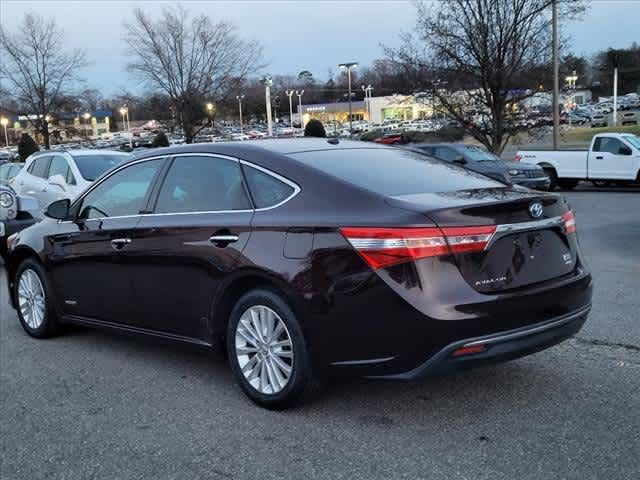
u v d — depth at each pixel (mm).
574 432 3863
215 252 4523
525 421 4047
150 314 5152
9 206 10219
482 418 4121
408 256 3691
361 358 3881
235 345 4543
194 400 4660
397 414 4242
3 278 9805
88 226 5641
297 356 4156
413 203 3889
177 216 4914
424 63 23047
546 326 3973
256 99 71625
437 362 3695
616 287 7453
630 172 19625
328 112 112750
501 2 21359
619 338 5598
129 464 3752
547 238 4156
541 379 4738
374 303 3764
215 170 4816
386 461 3625
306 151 4707
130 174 5484
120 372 5336
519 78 22688
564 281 4141
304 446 3859
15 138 93125
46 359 5758
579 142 40500
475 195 4125
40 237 6184
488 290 3811
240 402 4590
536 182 18406
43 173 13242
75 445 4027
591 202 17094
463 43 21984
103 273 5488
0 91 37312
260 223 4320
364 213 3914
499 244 3881
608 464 3467
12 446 4047
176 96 33219
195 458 3785
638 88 119438
